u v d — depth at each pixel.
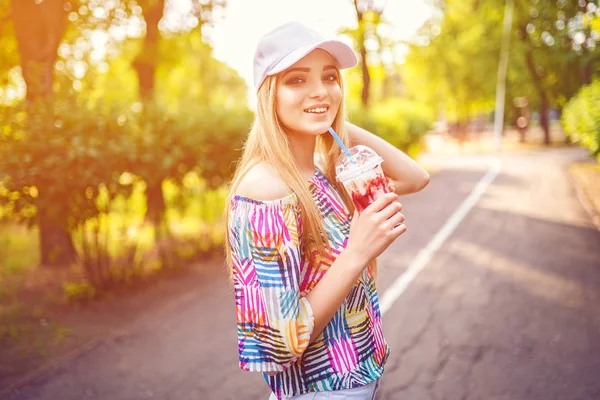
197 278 6.93
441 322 4.88
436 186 15.77
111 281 6.42
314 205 1.39
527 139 42.69
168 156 6.39
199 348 4.64
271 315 1.28
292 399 1.45
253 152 1.45
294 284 1.29
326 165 1.72
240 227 1.33
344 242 1.45
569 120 15.23
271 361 1.30
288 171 1.38
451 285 6.00
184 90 22.95
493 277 6.23
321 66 1.46
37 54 7.45
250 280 1.31
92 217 6.15
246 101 9.09
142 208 8.34
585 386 3.59
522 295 5.53
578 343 4.27
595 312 4.92
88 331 5.21
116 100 6.38
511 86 34.94
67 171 5.59
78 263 7.65
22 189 5.66
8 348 4.84
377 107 23.09
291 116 1.44
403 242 8.39
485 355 4.14
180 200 8.09
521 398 3.49
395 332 4.71
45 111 5.73
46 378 4.17
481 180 16.98
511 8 30.39
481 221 9.91
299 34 1.43
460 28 37.88
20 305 6.07
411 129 23.00
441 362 4.07
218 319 5.36
